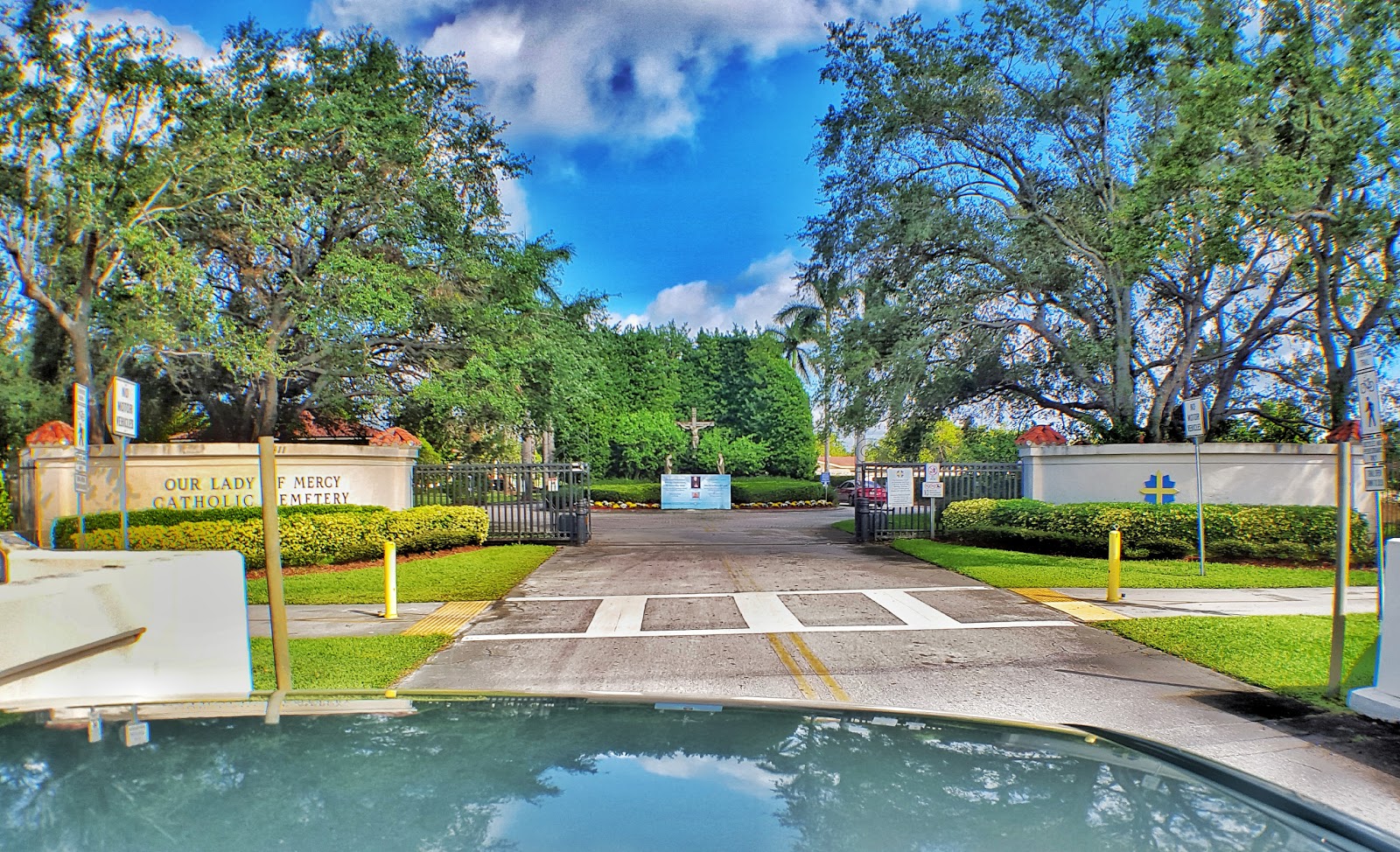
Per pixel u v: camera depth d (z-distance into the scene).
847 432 22.25
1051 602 9.94
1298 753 4.80
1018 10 19.30
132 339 17.22
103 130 17.81
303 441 26.12
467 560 15.01
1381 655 5.48
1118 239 14.15
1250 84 12.48
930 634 8.20
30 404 18.84
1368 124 11.94
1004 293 20.95
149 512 13.74
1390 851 0.78
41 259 18.02
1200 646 7.37
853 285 22.66
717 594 10.85
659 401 52.38
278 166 19.03
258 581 12.15
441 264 21.75
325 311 19.02
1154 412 19.33
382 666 6.76
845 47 20.50
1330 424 16.31
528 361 22.83
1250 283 18.11
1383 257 13.19
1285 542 13.25
